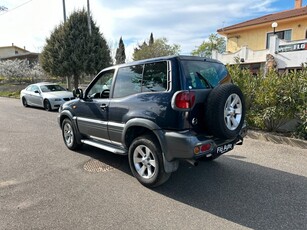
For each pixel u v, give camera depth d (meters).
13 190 3.65
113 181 3.91
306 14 17.30
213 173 4.16
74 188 3.68
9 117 10.34
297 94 5.79
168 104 3.25
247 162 4.62
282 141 5.79
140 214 2.96
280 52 15.85
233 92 3.37
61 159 5.00
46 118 10.02
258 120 6.30
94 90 4.72
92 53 16.75
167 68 3.38
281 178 3.90
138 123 3.56
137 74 3.83
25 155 5.29
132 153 3.80
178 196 3.40
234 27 21.73
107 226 2.73
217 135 3.32
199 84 3.48
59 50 16.56
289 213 2.92
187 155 3.10
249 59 17.91
